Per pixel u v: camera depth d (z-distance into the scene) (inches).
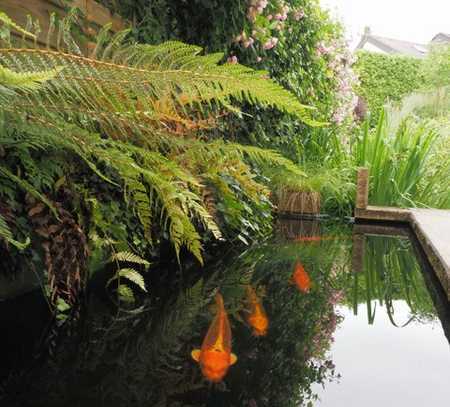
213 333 51.4
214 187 89.7
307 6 177.0
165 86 49.9
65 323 53.7
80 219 56.4
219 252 105.7
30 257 53.5
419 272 95.5
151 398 35.4
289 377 40.7
